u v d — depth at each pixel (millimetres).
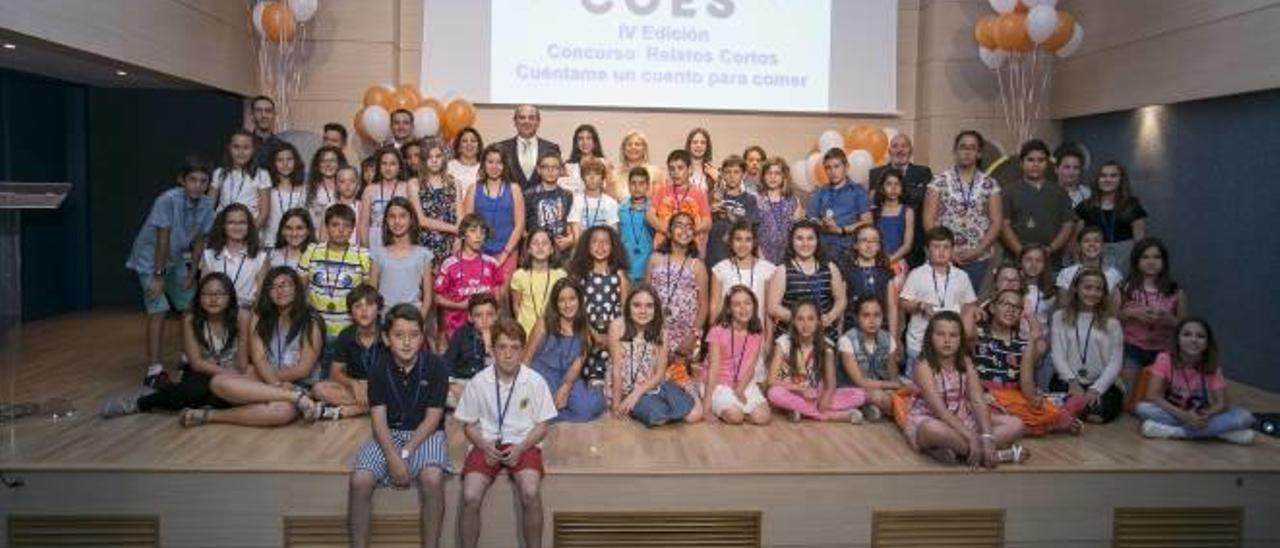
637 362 4797
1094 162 7508
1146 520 4074
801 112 7961
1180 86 6188
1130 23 6805
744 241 5207
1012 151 8008
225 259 5066
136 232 8320
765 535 3982
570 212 5703
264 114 6102
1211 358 4516
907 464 4066
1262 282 5551
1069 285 5105
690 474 3943
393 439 3895
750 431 4578
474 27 7695
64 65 6043
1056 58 7945
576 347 4797
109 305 8352
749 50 7840
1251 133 5637
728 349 4805
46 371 5629
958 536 4047
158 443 4180
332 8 7680
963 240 5609
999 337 4762
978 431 4203
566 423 4684
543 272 5129
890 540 4027
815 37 7883
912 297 5121
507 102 7734
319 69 7699
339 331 4914
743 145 8039
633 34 7762
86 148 8055
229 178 5555
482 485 3779
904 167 6258
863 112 7984
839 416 4758
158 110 8242
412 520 3885
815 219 5883
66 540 3859
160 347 5426
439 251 5570
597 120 7918
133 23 5613
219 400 4590
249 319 4734
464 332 4949
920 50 8141
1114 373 4816
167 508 3867
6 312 4344
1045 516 4055
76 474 3840
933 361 4262
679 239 5180
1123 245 5621
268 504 3883
